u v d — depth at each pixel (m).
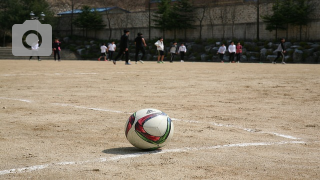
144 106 8.73
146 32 61.12
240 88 12.36
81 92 11.20
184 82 14.11
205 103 9.29
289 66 27.97
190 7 56.09
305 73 18.94
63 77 16.05
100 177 3.83
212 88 12.33
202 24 55.38
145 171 4.05
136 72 19.17
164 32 59.22
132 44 61.12
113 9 69.00
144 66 26.31
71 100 9.58
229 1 54.19
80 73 18.39
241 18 51.75
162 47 35.22
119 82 14.07
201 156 4.70
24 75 17.06
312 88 12.45
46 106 8.62
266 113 8.01
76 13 68.75
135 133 4.76
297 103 9.39
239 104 9.19
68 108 8.35
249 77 16.27
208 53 51.25
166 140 4.82
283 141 5.62
